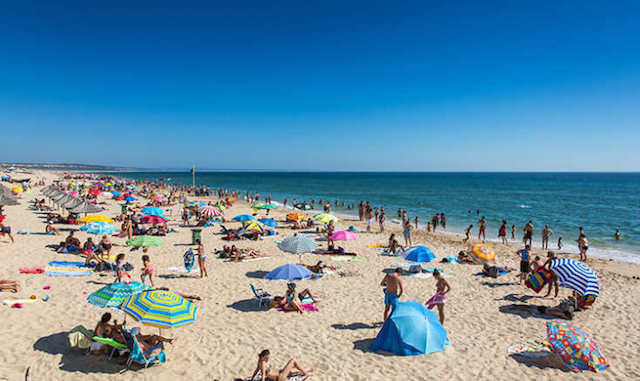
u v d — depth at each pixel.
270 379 6.18
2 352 6.78
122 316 8.76
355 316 9.38
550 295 11.41
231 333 8.20
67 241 15.39
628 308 10.34
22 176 89.19
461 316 9.59
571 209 43.28
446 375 6.60
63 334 7.65
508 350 7.55
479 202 52.53
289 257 16.06
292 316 9.30
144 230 20.69
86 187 51.09
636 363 7.19
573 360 6.88
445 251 18.45
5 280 10.27
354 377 6.47
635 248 21.66
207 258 15.52
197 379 6.29
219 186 100.88
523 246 21.58
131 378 6.23
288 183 123.56
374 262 15.46
